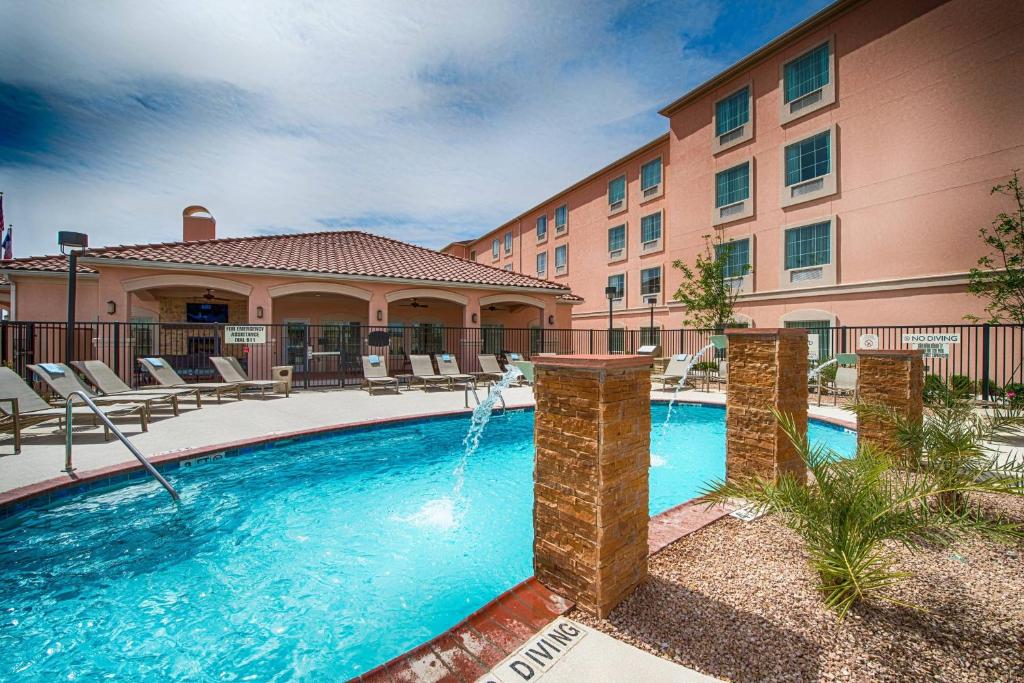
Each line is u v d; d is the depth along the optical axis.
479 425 9.62
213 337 19.17
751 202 19.66
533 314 23.91
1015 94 12.95
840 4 16.20
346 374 18.80
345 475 6.40
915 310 14.81
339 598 3.47
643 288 26.41
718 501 3.97
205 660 2.81
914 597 2.92
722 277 19.70
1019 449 6.37
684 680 2.17
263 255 16.83
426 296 18.05
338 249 19.92
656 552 3.49
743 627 2.59
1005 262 12.34
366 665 2.77
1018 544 3.64
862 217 16.09
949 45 14.11
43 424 8.23
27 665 2.77
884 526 2.95
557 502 2.97
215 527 4.66
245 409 10.42
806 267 17.70
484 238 45.22
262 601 3.42
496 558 4.10
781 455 4.81
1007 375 13.25
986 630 2.60
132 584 3.64
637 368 2.95
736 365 5.18
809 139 17.67
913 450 4.37
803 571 3.21
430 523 4.84
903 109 15.08
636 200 26.92
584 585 2.77
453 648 2.42
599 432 2.68
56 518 4.75
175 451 6.43
